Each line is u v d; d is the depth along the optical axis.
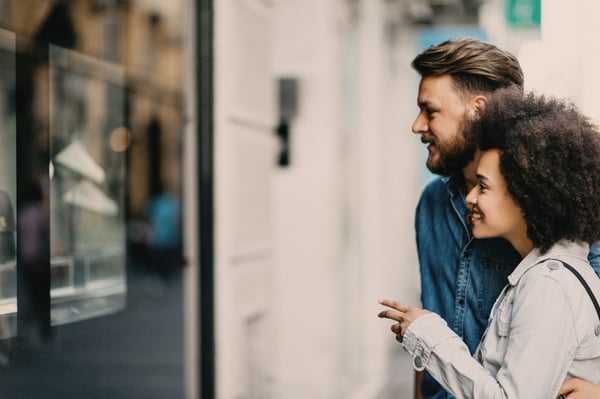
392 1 10.37
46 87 6.40
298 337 7.10
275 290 7.07
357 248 9.09
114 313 8.00
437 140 2.37
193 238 6.14
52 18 6.57
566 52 5.10
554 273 1.90
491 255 2.32
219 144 6.07
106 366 7.30
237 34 6.22
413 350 2.01
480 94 2.32
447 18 10.18
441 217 2.47
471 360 1.95
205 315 6.04
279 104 7.35
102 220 7.61
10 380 6.09
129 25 9.10
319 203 7.45
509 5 6.04
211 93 6.07
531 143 1.91
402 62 10.77
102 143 7.95
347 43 8.57
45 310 6.30
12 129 6.05
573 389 1.89
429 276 2.51
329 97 7.57
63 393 6.26
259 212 6.73
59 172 6.59
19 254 6.02
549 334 1.86
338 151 8.09
